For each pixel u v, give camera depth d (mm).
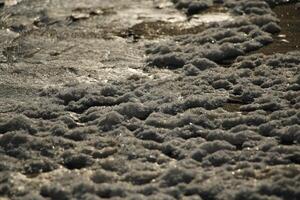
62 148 8125
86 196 6891
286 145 8031
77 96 9750
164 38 12312
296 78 9781
